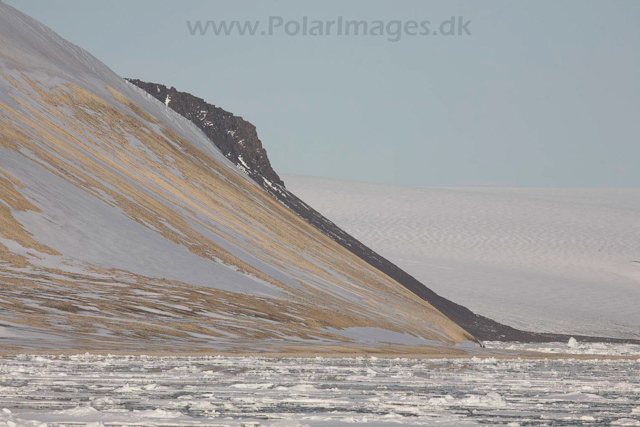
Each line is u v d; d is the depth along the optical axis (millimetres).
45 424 35406
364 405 47188
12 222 173500
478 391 59156
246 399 48906
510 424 39469
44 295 141000
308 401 48531
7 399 46406
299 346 132875
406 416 42406
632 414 45125
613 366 107688
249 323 154375
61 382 57031
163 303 154750
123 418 38656
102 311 137625
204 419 39219
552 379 74750
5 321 116312
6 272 151375
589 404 50281
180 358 91188
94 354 91688
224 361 88500
